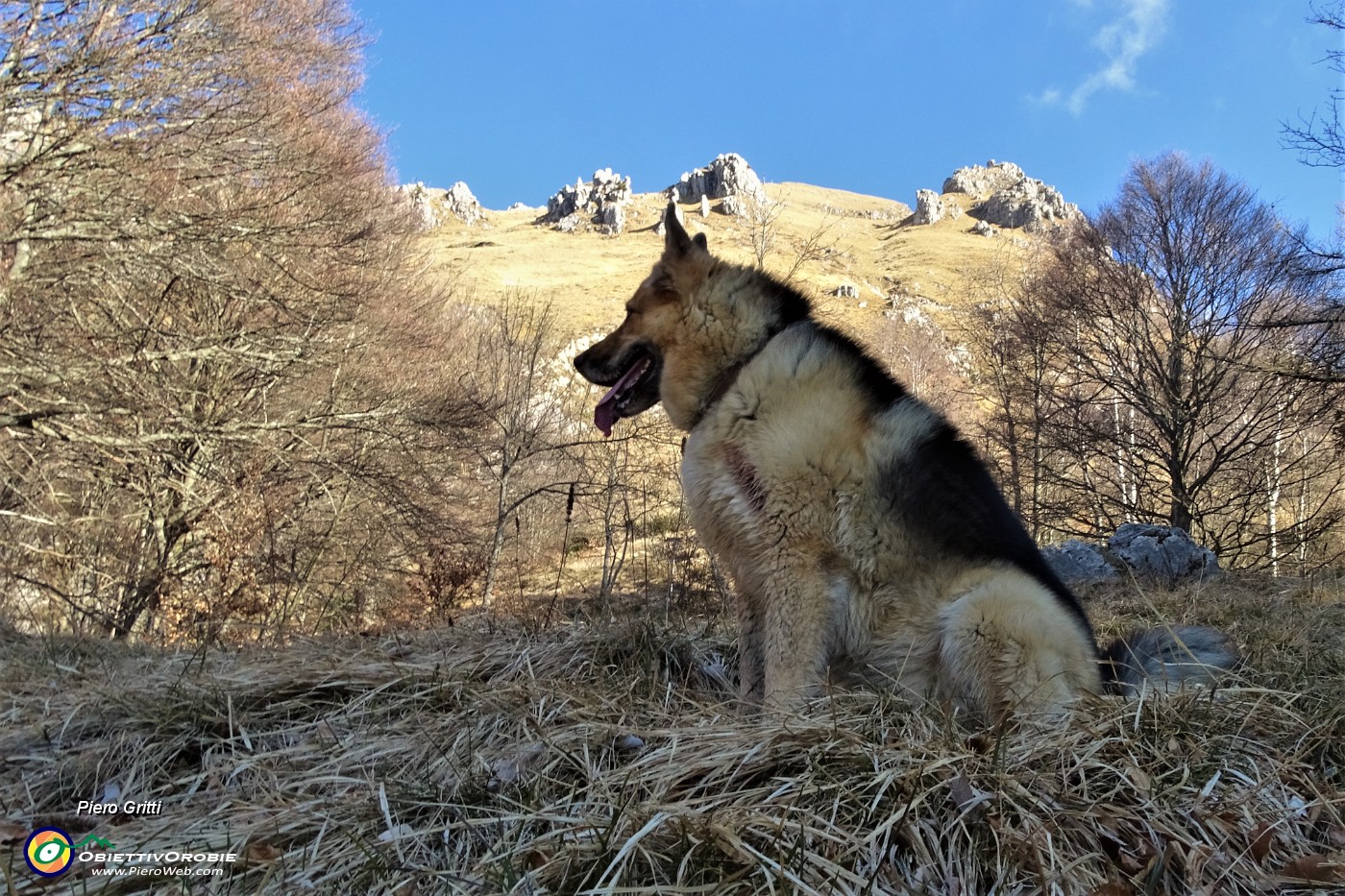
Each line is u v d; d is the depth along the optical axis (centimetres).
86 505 408
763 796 82
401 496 468
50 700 131
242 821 89
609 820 77
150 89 370
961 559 117
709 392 138
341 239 459
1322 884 70
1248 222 669
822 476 118
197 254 389
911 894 68
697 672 144
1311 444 689
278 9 441
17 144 380
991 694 108
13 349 346
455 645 159
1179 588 315
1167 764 87
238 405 468
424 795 90
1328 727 96
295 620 288
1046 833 73
